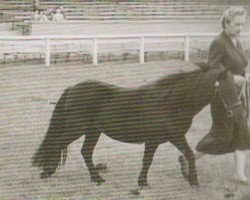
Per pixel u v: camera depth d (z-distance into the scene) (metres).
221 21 4.61
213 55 4.51
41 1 14.13
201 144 4.60
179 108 4.32
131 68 10.09
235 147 4.55
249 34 8.46
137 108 4.37
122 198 4.24
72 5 14.06
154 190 4.39
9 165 5.01
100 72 9.82
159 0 14.60
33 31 12.52
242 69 4.59
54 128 4.57
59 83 8.95
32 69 10.02
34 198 4.24
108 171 4.82
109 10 14.16
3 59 11.02
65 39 11.40
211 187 4.42
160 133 4.34
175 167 4.91
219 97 4.36
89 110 4.50
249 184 4.49
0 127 6.46
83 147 4.58
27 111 7.23
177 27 13.50
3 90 8.27
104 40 11.73
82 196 4.29
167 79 4.34
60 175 4.77
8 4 13.55
